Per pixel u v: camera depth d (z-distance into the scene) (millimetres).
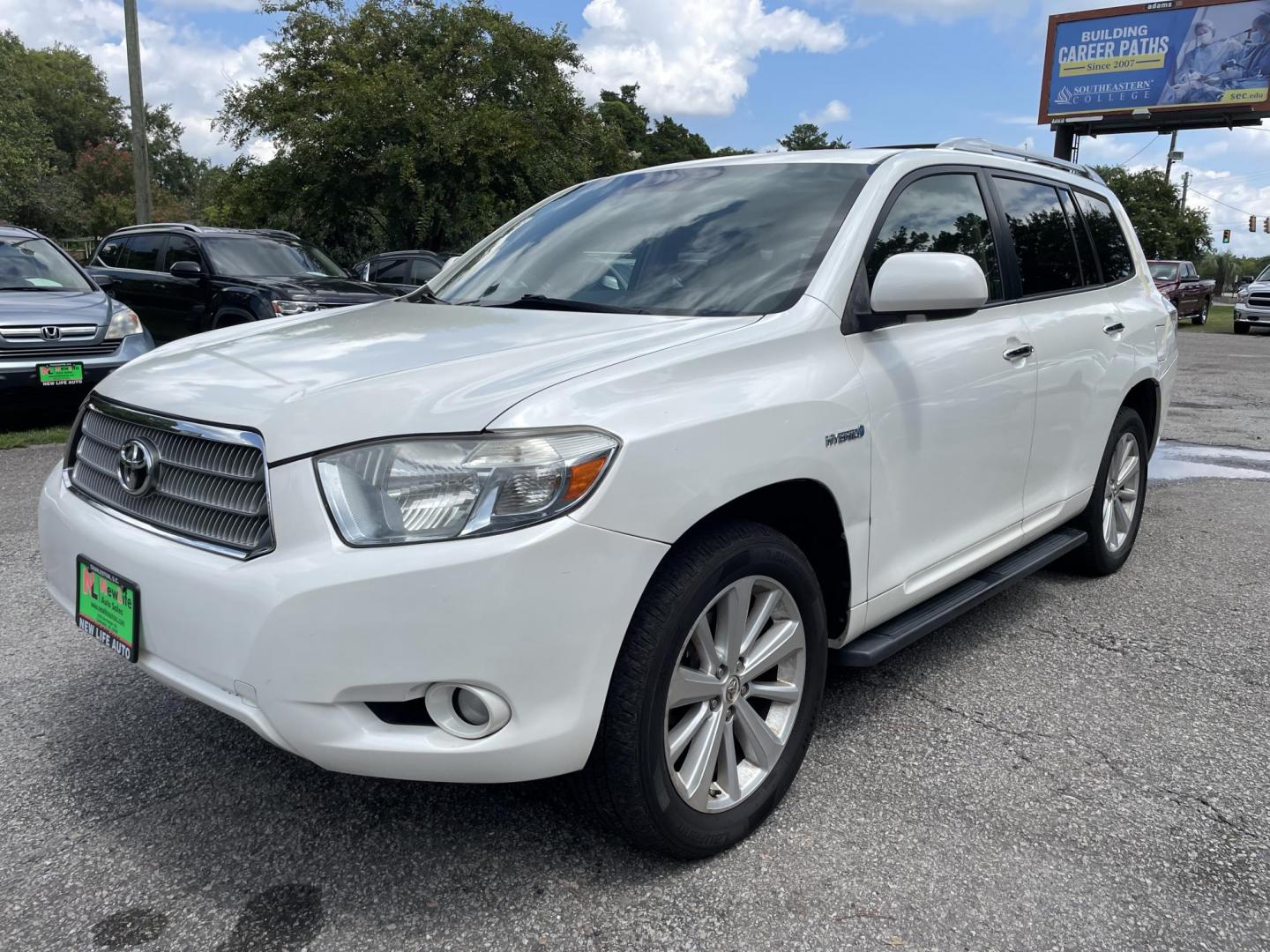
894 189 3059
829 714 3223
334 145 17969
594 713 2090
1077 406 3906
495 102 19047
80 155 65562
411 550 1954
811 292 2707
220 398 2273
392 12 19234
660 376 2266
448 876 2336
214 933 2133
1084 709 3279
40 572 4410
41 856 2391
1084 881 2344
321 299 9539
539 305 3029
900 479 2859
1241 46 30453
